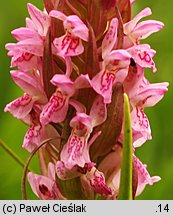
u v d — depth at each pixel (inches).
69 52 9.9
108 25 10.4
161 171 14.6
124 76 10.0
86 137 10.1
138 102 10.4
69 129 10.2
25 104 10.4
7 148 11.0
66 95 10.1
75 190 10.3
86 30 10.0
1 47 16.6
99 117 10.1
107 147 10.2
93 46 10.0
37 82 10.4
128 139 9.8
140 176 10.5
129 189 9.9
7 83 16.0
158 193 14.2
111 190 10.3
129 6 10.4
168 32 16.9
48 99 10.2
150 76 16.2
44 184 10.6
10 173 14.1
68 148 10.0
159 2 17.6
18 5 17.5
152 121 15.1
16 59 10.4
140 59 10.1
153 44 16.9
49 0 10.4
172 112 15.3
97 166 10.5
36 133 10.4
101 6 10.2
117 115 10.1
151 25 10.4
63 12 10.3
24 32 10.3
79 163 9.9
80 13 10.3
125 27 10.4
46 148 10.6
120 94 10.1
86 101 10.2
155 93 10.4
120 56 9.9
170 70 16.2
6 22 17.3
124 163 9.9
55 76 10.0
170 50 16.8
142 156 14.7
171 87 15.5
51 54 10.1
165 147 15.2
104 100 9.9
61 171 10.1
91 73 10.0
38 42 10.3
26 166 10.3
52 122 10.4
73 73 10.2
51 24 10.2
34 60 10.4
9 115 14.8
